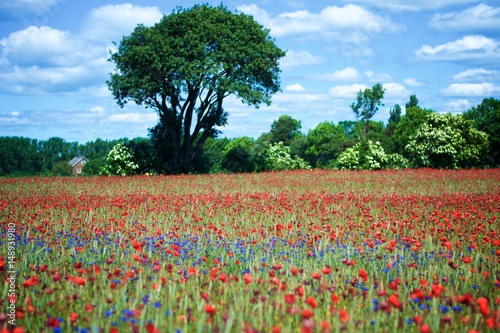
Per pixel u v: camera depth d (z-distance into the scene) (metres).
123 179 29.23
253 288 6.76
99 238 9.91
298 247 9.46
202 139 44.22
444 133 43.94
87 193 21.27
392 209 15.41
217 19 42.06
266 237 10.71
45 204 15.39
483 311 5.09
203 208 15.60
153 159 40.84
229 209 15.39
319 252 8.94
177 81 39.28
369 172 34.22
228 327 4.82
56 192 21.81
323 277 7.25
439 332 5.38
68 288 6.50
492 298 6.77
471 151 45.81
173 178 30.34
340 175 31.52
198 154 44.34
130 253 9.05
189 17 41.09
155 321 5.20
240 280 6.88
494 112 60.38
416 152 45.25
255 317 5.39
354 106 69.94
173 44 40.50
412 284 7.31
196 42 39.69
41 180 28.36
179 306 5.94
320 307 6.04
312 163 81.75
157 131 43.47
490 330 5.39
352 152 41.84
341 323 5.25
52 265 8.16
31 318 5.56
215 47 41.22
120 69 41.41
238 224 12.46
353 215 14.30
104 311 5.73
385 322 5.57
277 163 44.66
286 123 90.12
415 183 26.05
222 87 39.25
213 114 43.94
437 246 9.81
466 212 13.42
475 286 6.94
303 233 11.63
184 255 8.71
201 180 28.80
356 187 24.47
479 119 62.38
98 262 8.34
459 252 9.48
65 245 9.57
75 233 10.59
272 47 42.03
